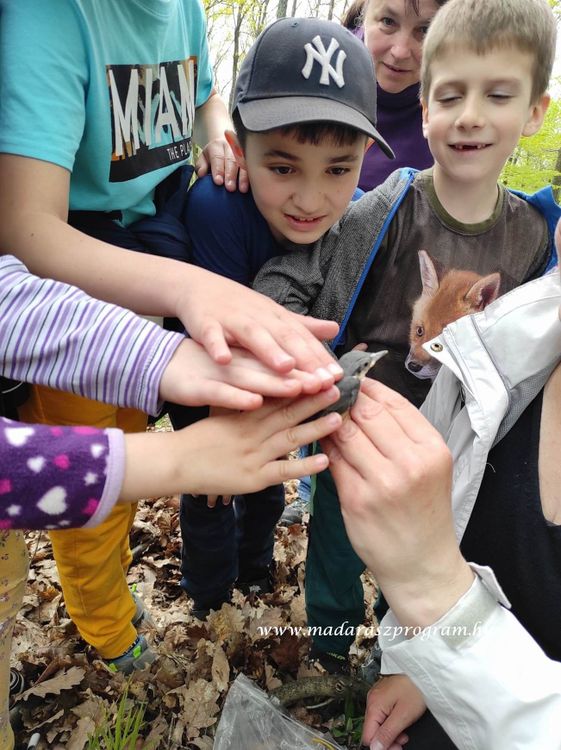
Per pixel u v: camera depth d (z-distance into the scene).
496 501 0.56
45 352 0.43
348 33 0.67
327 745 0.69
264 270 0.69
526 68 0.70
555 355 0.54
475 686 0.43
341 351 0.83
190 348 0.44
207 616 0.88
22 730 0.74
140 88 0.65
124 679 0.80
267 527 0.93
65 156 0.54
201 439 0.42
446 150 0.73
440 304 0.79
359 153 0.66
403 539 0.43
